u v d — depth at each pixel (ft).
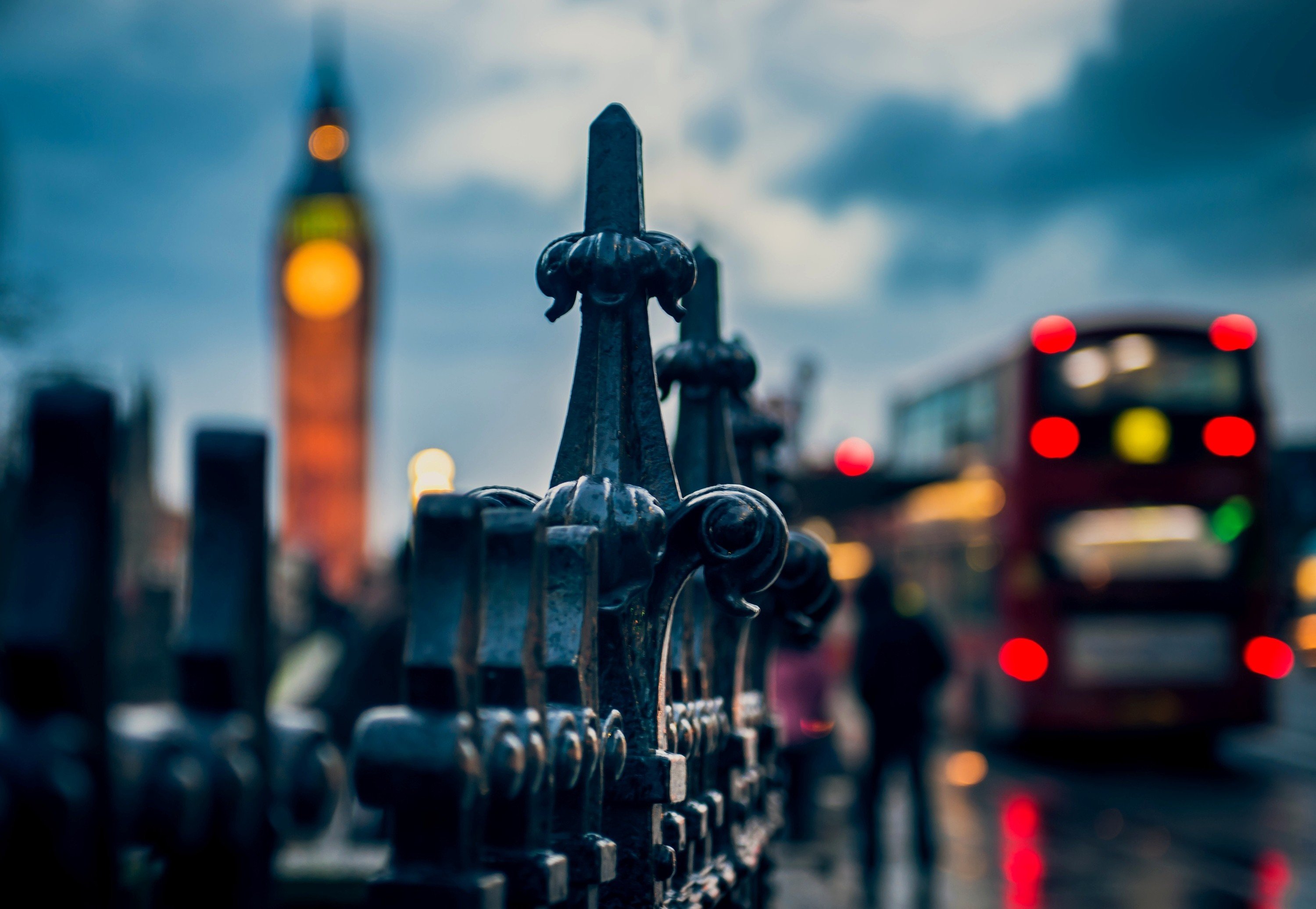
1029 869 30.32
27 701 1.95
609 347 4.38
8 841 1.87
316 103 167.84
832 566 6.01
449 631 2.81
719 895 4.81
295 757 2.51
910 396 64.34
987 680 52.44
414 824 2.82
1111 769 51.34
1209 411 49.65
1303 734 65.82
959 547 55.57
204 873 2.26
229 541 2.30
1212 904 26.84
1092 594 49.26
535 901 3.09
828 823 33.86
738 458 6.92
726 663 5.62
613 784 3.98
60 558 1.96
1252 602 49.39
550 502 4.09
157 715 2.18
